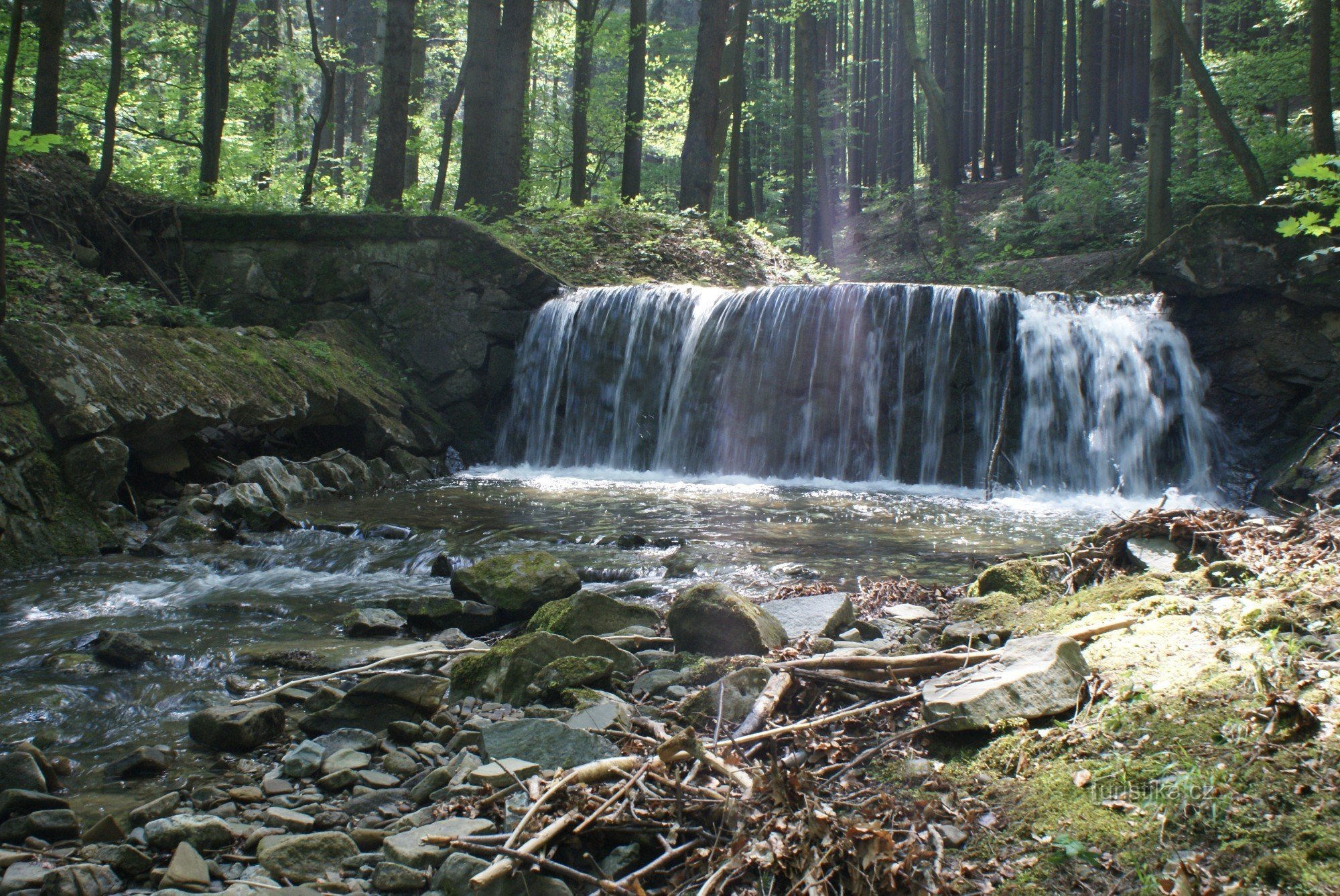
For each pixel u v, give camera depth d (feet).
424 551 25.22
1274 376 38.17
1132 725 10.51
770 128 116.06
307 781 12.17
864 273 95.30
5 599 21.15
